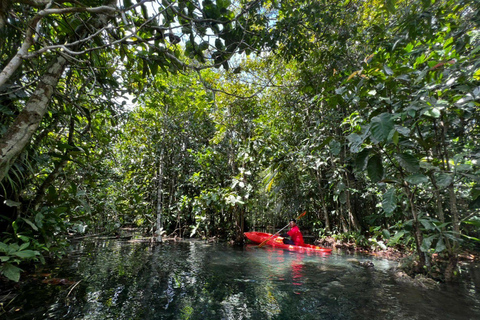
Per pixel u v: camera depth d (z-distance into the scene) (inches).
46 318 88.9
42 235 129.6
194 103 277.0
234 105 285.7
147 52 111.6
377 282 136.9
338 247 271.1
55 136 158.9
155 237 317.1
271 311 99.5
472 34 117.7
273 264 183.5
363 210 309.1
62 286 122.7
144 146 347.9
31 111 82.9
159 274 152.0
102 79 134.0
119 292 117.9
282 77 250.2
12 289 115.4
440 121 127.4
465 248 212.5
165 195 382.3
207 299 111.4
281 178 281.3
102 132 176.9
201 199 283.3
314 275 152.3
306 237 352.8
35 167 132.4
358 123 136.1
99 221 256.2
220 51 100.7
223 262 190.2
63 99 123.7
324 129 241.8
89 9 69.9
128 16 113.2
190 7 95.4
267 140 262.2
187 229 369.1
